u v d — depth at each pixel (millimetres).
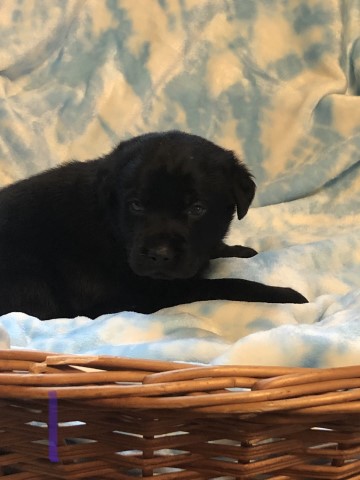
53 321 397
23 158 595
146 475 246
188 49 643
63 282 447
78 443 251
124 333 365
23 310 437
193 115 643
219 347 325
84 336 358
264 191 622
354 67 646
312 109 633
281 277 464
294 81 649
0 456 253
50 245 449
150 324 372
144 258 397
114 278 441
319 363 279
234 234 582
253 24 651
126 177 417
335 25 645
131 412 234
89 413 238
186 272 405
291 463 252
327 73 647
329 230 587
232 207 448
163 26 639
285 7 651
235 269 466
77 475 248
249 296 428
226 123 648
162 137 433
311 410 233
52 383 231
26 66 612
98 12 626
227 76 645
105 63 625
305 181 619
